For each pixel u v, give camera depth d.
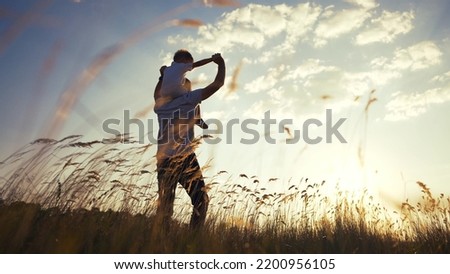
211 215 5.30
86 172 4.56
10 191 4.44
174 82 5.16
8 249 3.65
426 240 5.81
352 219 5.77
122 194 4.80
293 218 5.91
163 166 5.02
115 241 4.04
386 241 5.33
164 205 4.79
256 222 5.45
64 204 4.55
